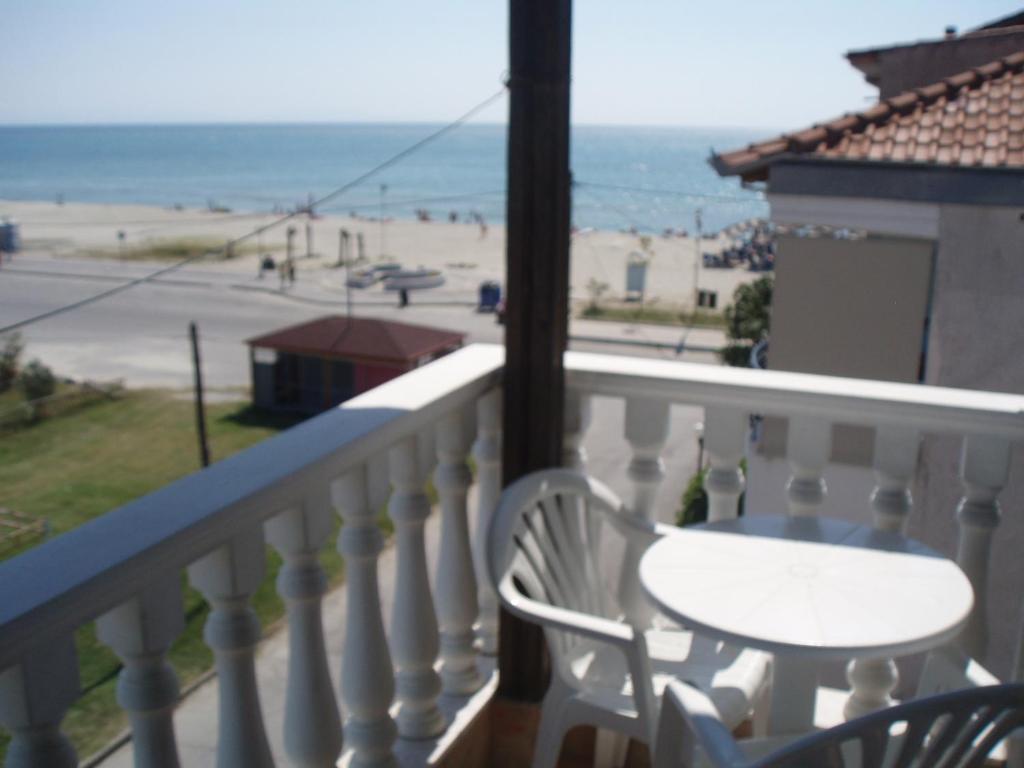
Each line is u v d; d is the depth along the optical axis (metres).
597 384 2.28
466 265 46.09
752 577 1.78
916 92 5.17
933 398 2.05
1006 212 4.14
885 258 5.04
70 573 1.07
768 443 4.79
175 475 10.41
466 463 2.11
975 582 2.09
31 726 1.04
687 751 1.42
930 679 1.89
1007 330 4.13
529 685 2.26
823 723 2.08
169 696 1.23
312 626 1.56
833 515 4.76
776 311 5.27
